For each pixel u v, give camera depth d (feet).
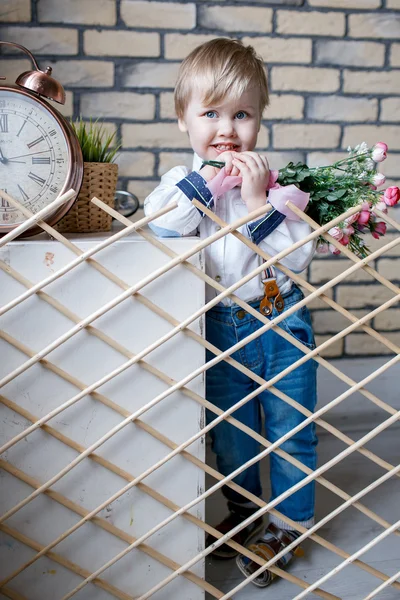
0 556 3.16
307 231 3.44
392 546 4.00
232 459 3.88
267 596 3.55
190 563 3.20
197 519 3.22
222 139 3.53
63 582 3.23
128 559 3.25
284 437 3.18
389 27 5.90
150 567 3.28
